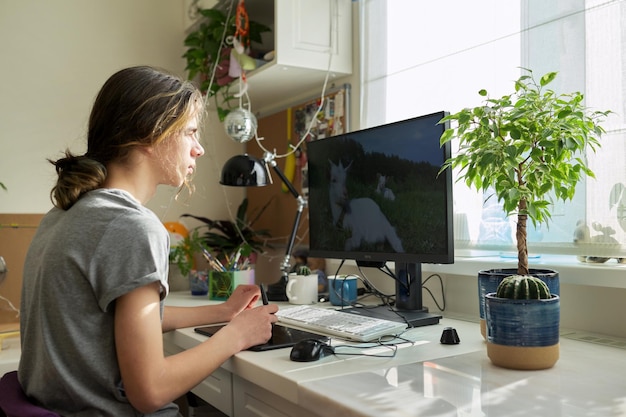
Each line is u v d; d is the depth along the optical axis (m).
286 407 1.06
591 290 1.38
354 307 1.69
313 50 2.13
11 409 0.88
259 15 2.55
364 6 2.15
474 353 1.15
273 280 2.70
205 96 2.50
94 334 0.91
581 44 1.42
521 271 1.16
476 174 1.26
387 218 1.59
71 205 0.98
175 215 2.78
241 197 2.96
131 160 1.04
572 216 1.44
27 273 1.00
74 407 0.93
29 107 2.53
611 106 1.35
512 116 1.13
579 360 1.09
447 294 1.79
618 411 0.77
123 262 0.89
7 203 2.47
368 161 1.66
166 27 2.85
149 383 0.89
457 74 1.78
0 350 1.71
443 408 0.79
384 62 2.06
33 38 2.55
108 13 2.71
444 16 1.83
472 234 1.72
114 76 1.06
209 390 1.36
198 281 2.16
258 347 1.18
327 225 1.84
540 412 0.77
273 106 2.71
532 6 1.54
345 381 0.95
